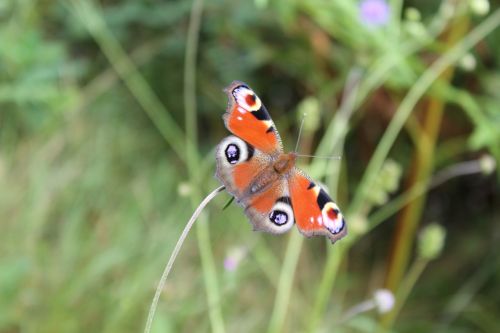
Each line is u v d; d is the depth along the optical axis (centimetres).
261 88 72
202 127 72
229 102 47
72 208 63
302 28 66
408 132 67
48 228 62
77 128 66
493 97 64
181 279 62
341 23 61
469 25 64
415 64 61
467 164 65
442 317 66
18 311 58
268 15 66
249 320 62
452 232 72
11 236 61
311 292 65
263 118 47
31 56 63
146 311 59
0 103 65
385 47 59
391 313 61
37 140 65
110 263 60
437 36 64
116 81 69
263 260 62
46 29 70
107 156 66
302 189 47
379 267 69
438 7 66
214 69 70
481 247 70
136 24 69
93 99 68
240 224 64
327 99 66
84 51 72
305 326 63
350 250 70
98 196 64
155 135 69
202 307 60
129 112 69
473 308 66
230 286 55
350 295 67
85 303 59
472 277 68
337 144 60
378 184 55
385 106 65
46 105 63
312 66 67
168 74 71
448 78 60
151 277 61
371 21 58
